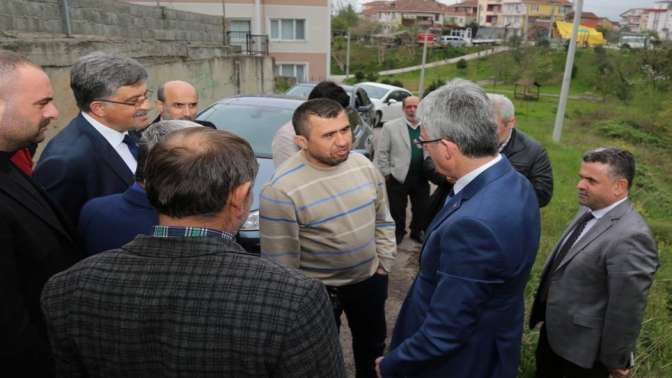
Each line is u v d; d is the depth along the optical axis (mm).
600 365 2068
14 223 1327
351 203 2090
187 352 889
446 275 1417
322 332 932
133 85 1979
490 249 1354
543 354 2354
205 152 981
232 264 940
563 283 2074
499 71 34875
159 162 979
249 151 1081
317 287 958
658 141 15797
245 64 12594
